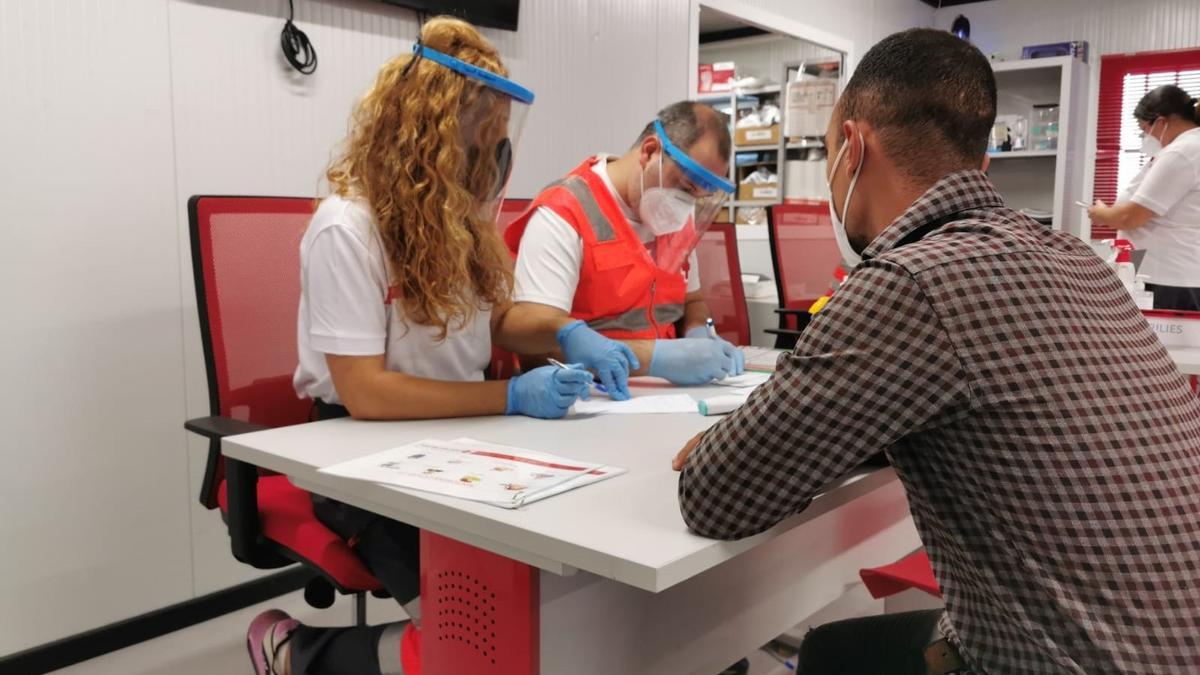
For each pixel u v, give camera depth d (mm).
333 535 1426
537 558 902
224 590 2449
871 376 795
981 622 869
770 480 841
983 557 837
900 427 804
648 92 3668
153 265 2217
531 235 1911
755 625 1402
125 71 2121
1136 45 5402
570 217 1922
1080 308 832
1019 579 812
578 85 3322
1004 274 801
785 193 4867
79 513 2137
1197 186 3314
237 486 1473
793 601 1491
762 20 4336
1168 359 919
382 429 1356
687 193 1854
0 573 2014
